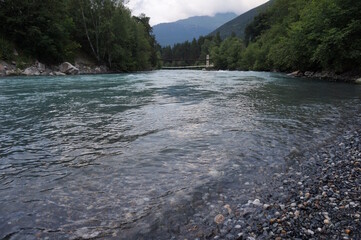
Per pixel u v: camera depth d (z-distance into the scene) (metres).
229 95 11.55
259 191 3.29
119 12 41.94
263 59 50.19
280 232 2.52
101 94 11.60
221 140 5.15
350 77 19.80
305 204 2.99
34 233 2.39
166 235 2.45
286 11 50.53
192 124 6.31
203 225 2.61
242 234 2.49
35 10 28.38
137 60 49.97
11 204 2.84
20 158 4.12
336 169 3.93
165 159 4.18
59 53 30.83
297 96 11.20
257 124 6.41
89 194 3.09
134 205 2.90
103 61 41.31
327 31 20.33
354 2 19.58
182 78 24.30
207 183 3.44
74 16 39.03
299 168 3.98
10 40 26.69
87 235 2.40
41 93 11.67
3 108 8.05
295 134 5.64
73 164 3.93
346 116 7.38
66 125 6.11
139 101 9.68
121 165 3.93
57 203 2.88
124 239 2.37
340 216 2.74
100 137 5.24
